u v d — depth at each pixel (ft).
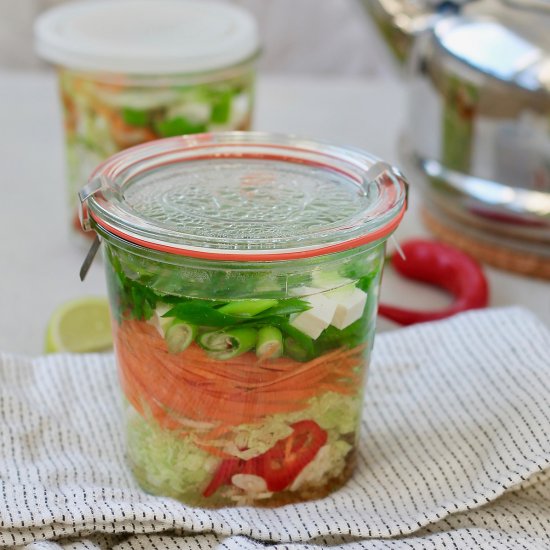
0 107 3.99
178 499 2.17
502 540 2.09
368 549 2.06
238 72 2.78
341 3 5.08
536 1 2.81
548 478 2.19
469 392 2.32
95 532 2.11
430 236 3.03
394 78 4.91
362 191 2.17
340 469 2.21
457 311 2.64
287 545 2.05
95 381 2.40
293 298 2.05
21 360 2.41
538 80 2.71
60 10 2.92
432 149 2.93
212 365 2.08
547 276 2.86
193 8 2.98
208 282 2.04
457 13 2.91
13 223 3.08
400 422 2.32
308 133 3.71
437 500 2.19
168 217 2.09
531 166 2.77
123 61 2.68
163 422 2.13
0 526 2.06
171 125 2.74
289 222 2.08
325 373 2.12
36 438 2.29
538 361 2.33
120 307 2.13
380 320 2.68
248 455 2.13
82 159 2.83
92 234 2.89
